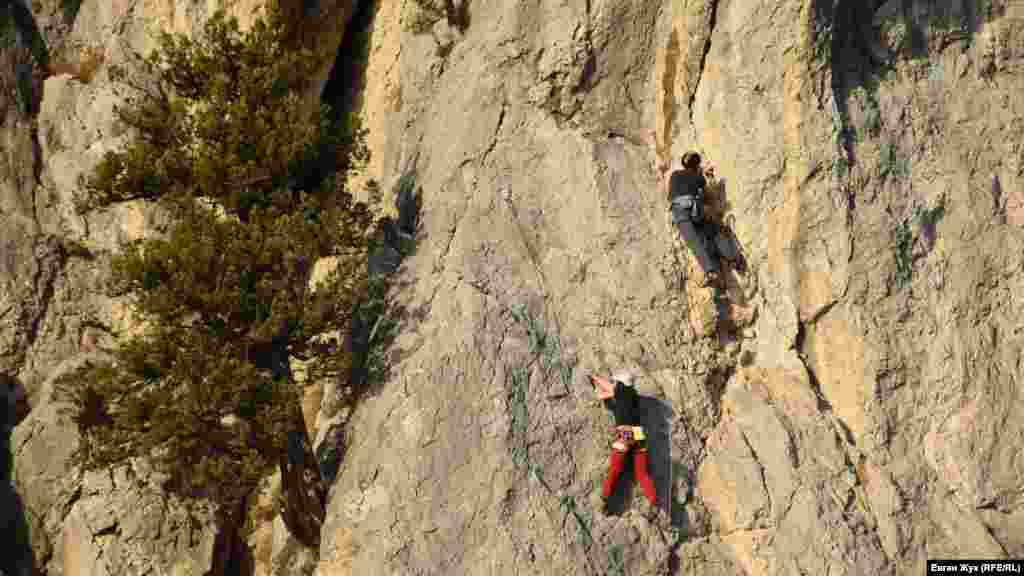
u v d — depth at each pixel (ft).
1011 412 52.21
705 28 55.62
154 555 58.90
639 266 52.85
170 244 51.88
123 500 59.98
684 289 52.70
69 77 76.07
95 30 77.10
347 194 56.29
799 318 52.54
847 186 53.36
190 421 50.62
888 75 56.03
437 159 58.80
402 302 54.08
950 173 55.11
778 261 53.16
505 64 58.23
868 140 54.34
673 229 53.62
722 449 49.65
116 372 52.21
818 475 48.75
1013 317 53.83
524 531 46.16
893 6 55.36
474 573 45.47
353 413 52.90
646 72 57.11
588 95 56.90
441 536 46.26
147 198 55.88
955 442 51.29
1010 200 55.62
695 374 51.19
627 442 47.14
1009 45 57.41
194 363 51.29
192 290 51.13
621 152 55.57
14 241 68.85
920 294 53.16
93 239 70.64
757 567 47.16
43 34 77.15
